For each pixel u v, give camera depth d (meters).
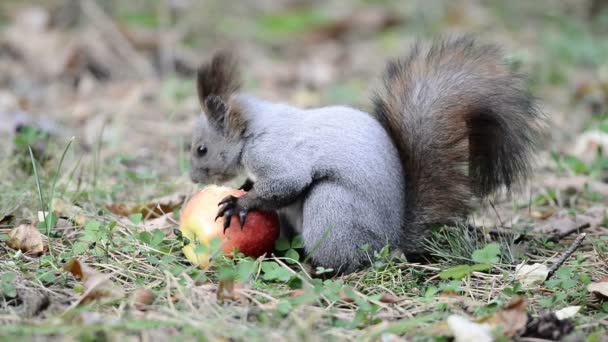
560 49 21.09
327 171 9.30
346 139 9.38
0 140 13.88
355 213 9.23
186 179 12.27
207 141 10.07
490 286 8.75
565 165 13.39
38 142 13.05
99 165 12.47
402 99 9.93
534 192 12.36
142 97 18.09
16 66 19.58
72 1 22.41
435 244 9.55
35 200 10.73
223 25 24.58
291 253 9.30
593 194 12.08
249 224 9.16
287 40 24.72
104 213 10.59
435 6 24.69
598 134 14.59
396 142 9.88
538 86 18.36
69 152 12.91
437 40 10.41
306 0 28.78
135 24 23.39
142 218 10.80
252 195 9.27
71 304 7.79
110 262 8.95
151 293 7.84
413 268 9.12
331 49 23.81
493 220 11.17
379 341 7.15
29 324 7.12
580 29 22.94
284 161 9.37
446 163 9.76
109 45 20.62
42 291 8.02
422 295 8.53
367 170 9.30
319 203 9.26
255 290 8.18
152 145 14.75
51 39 20.72
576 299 8.32
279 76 20.86
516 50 20.69
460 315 7.72
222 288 7.87
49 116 16.31
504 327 7.36
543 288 8.60
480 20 24.69
